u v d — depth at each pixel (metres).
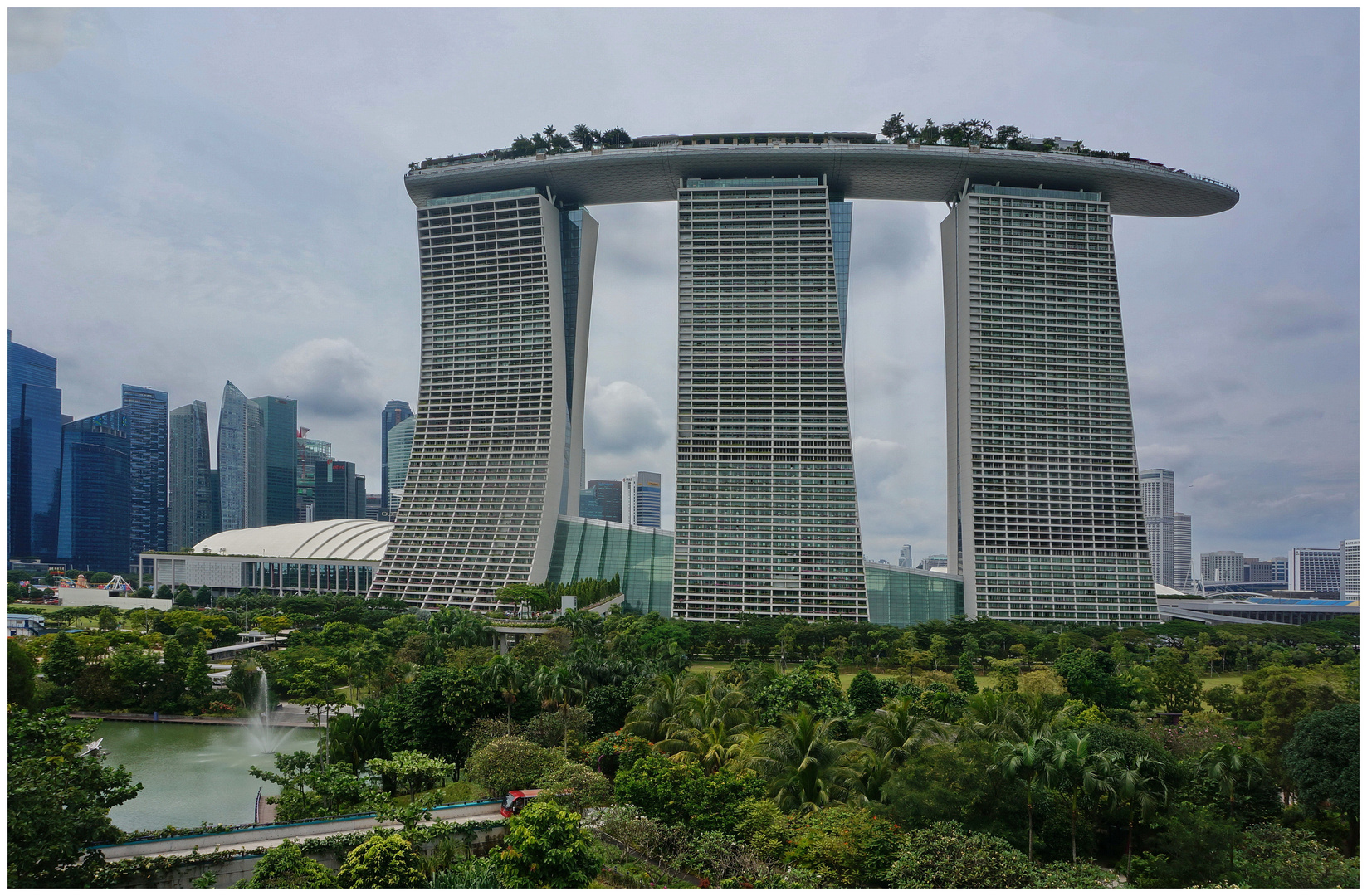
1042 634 185.25
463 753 84.88
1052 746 60.91
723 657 176.75
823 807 66.38
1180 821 61.28
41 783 53.59
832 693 100.50
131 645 138.88
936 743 68.31
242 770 99.25
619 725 94.69
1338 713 71.56
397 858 53.06
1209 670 164.38
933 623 182.75
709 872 58.06
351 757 86.06
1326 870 57.50
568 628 163.88
